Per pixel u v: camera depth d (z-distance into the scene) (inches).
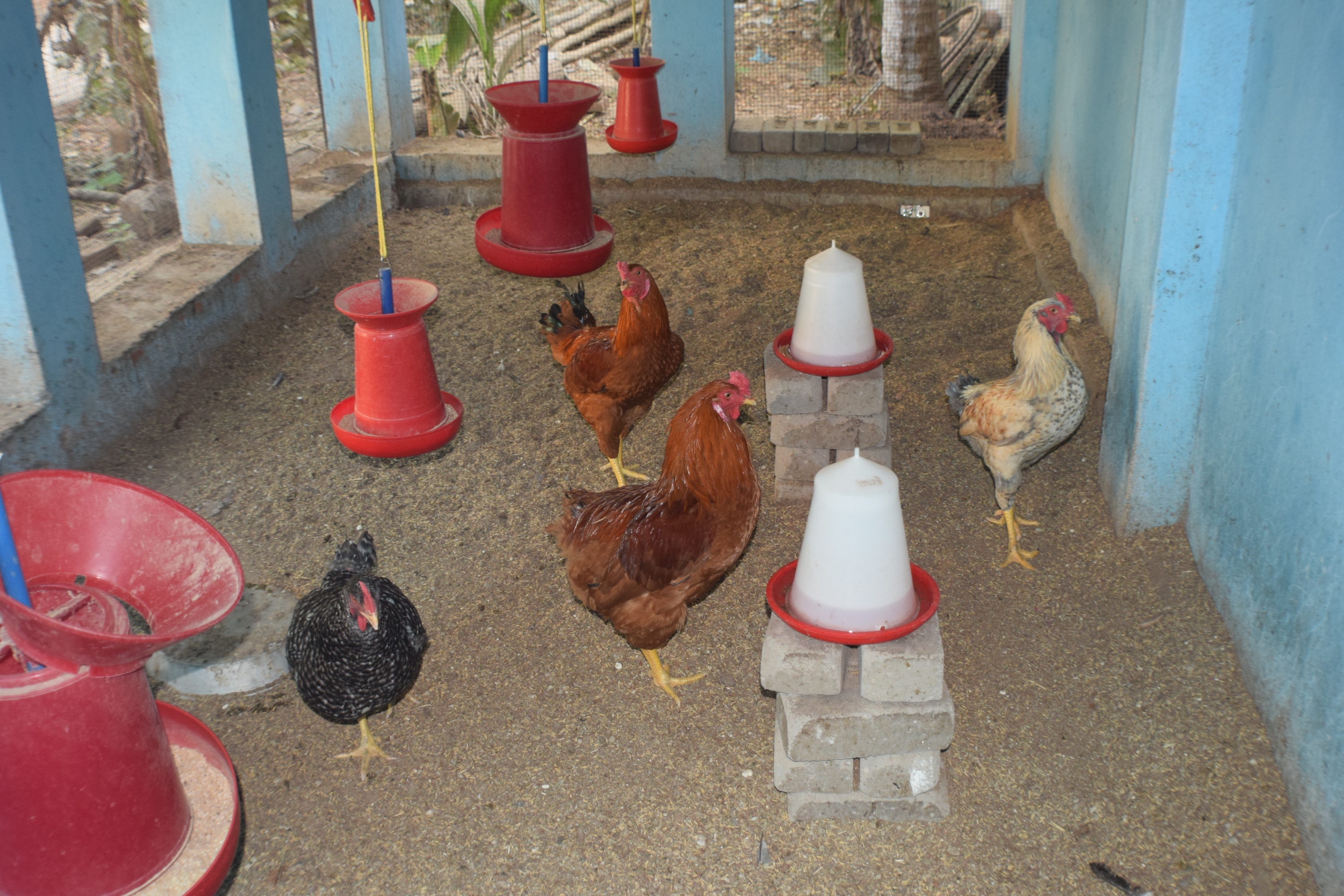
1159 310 142.8
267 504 173.9
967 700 133.8
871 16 402.6
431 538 168.7
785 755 119.6
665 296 244.4
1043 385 144.7
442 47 325.1
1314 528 110.8
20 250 156.7
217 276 215.5
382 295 123.0
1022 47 272.8
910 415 194.9
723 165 299.4
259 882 112.7
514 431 195.9
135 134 288.5
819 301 157.2
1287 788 116.6
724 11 280.8
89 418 176.7
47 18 287.0
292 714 135.9
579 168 135.5
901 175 291.9
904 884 111.1
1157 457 151.7
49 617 85.2
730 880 112.5
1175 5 131.6
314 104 353.4
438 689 139.9
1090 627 143.6
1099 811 117.6
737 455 128.1
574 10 418.0
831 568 109.0
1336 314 105.3
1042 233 256.8
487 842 117.5
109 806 95.3
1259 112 126.0
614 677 141.8
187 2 205.9
